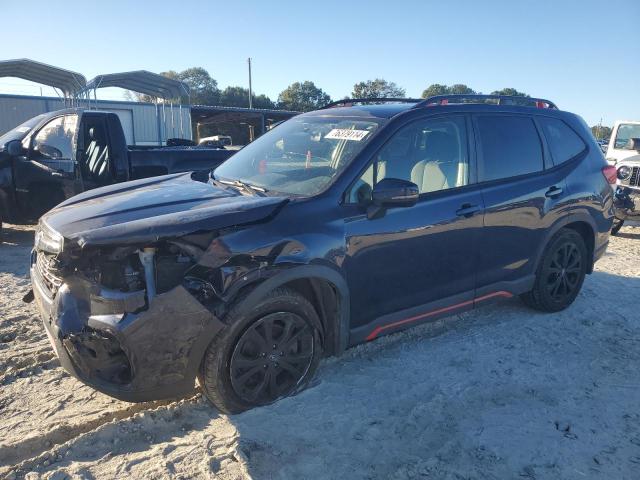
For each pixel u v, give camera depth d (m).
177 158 8.20
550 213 4.57
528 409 3.38
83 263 2.76
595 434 3.13
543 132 4.72
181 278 2.80
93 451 2.88
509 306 5.23
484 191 4.12
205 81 83.12
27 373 3.74
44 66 16.27
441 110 4.03
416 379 3.73
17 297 5.29
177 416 3.21
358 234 3.39
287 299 3.18
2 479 2.64
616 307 5.27
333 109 4.49
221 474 2.71
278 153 4.06
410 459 2.88
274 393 3.30
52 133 7.51
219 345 2.95
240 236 2.96
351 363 3.96
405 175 3.75
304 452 2.90
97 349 2.74
